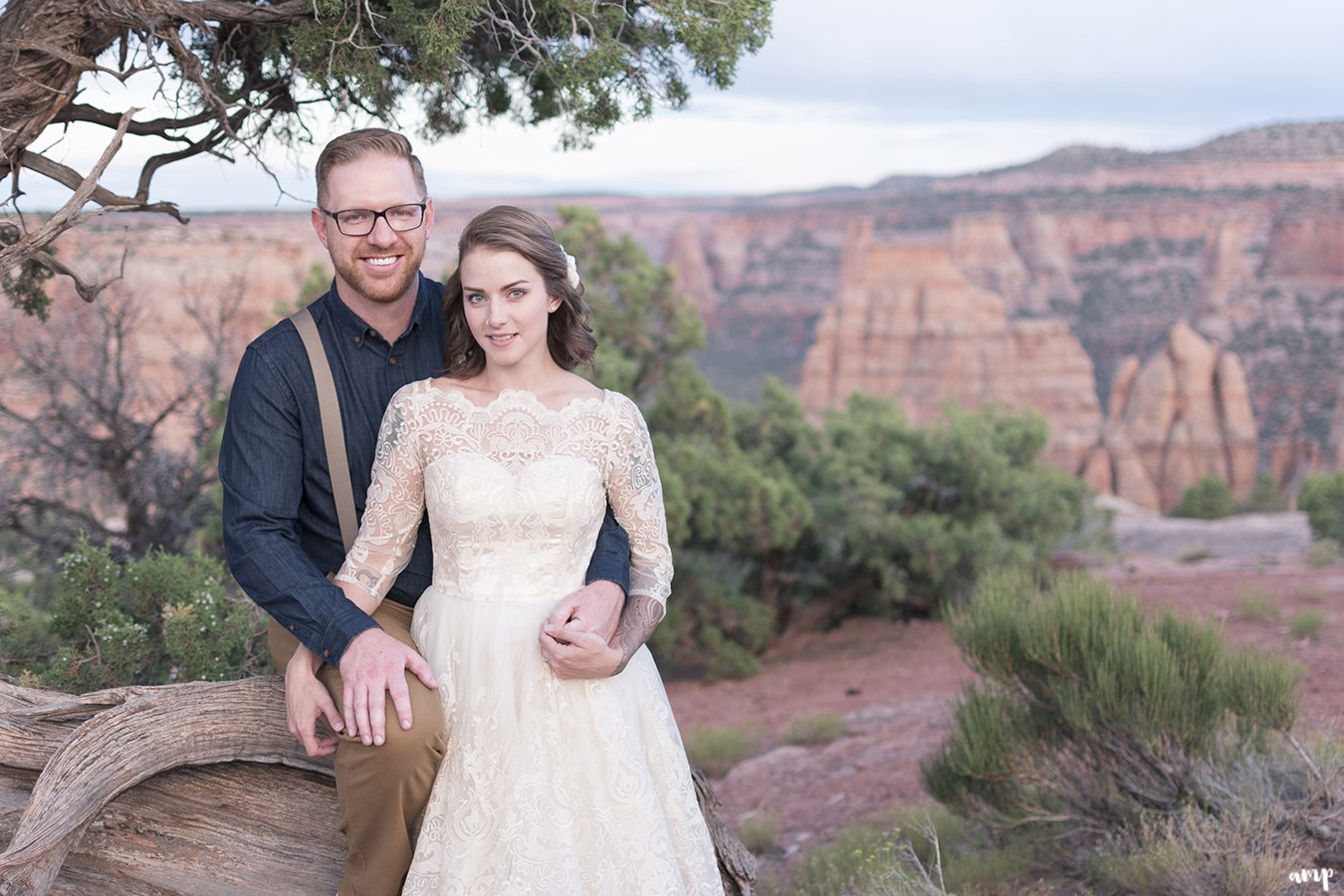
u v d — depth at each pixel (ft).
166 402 40.91
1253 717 18.43
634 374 49.80
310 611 9.66
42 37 13.60
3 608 18.60
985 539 56.13
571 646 9.53
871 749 33.30
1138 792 18.69
